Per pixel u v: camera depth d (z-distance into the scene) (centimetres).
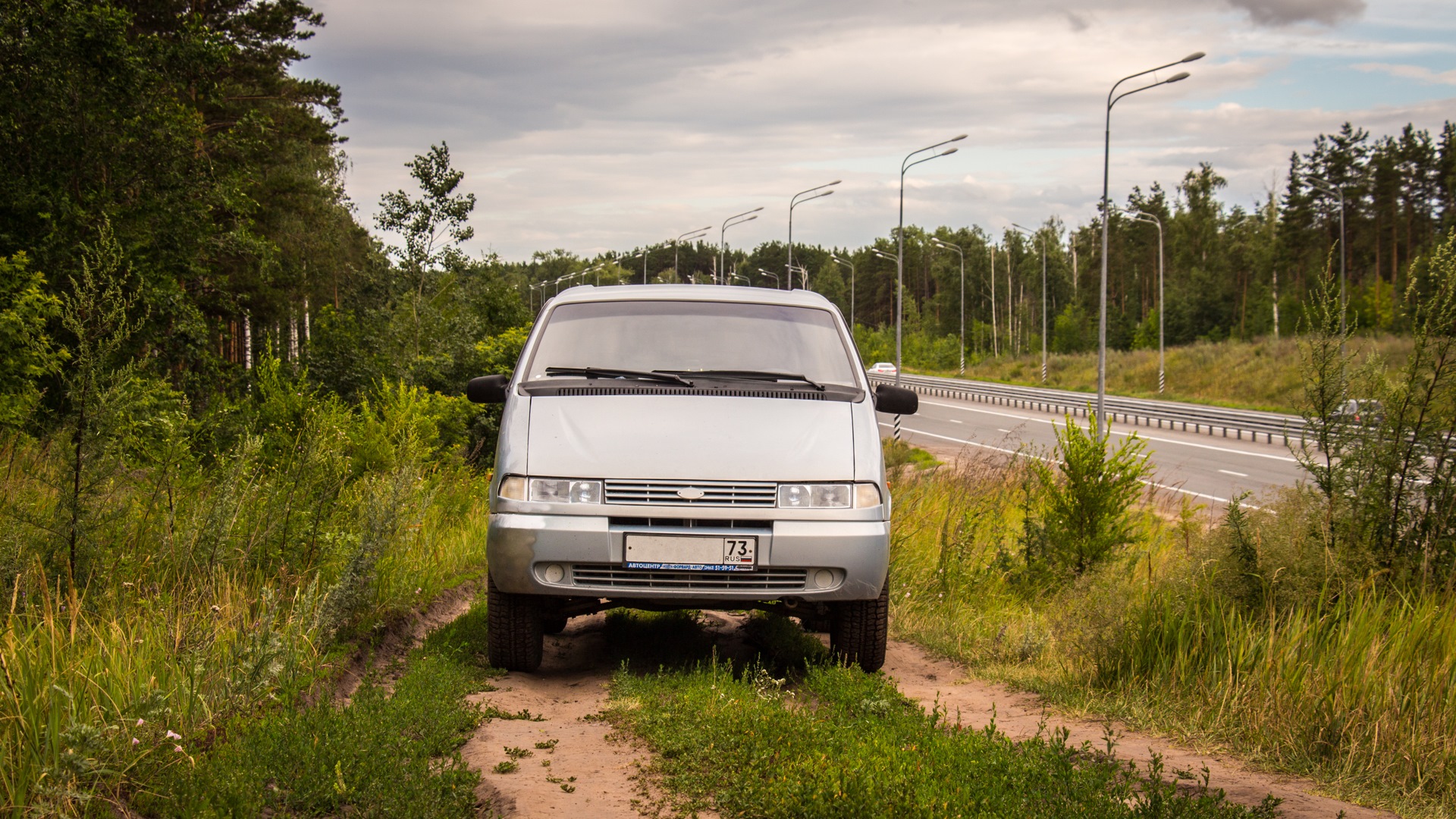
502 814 313
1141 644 536
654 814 316
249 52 2827
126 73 1644
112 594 480
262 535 609
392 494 626
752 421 542
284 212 3198
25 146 1616
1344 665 453
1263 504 613
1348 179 8119
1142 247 11869
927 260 16512
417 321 1797
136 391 563
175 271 1741
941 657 672
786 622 657
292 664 438
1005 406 5666
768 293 666
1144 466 959
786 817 303
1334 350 590
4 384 1001
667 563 505
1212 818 300
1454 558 548
